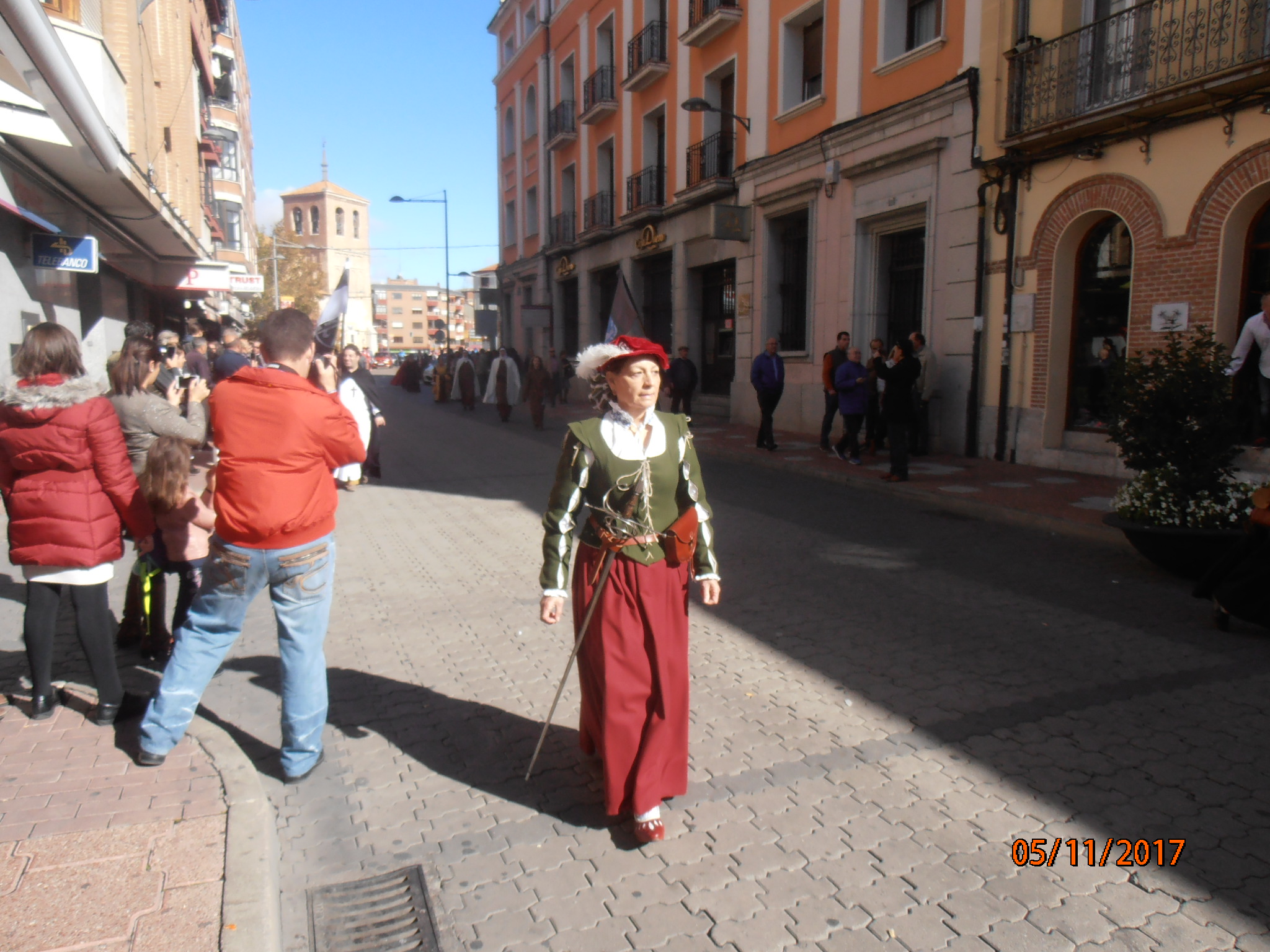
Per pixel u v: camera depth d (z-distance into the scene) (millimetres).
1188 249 9641
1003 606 5711
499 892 2744
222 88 40406
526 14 31219
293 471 3154
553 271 29641
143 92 13852
